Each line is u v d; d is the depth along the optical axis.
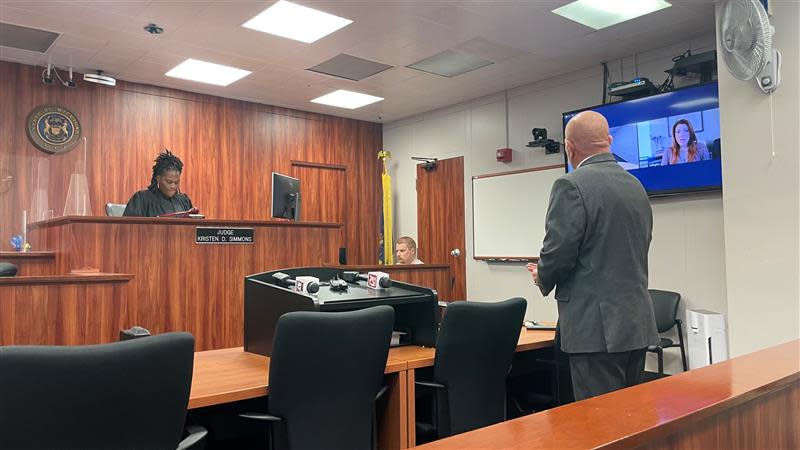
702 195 4.48
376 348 1.67
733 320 3.44
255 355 2.10
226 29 4.38
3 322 2.04
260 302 2.11
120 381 1.12
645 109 4.65
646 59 4.96
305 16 4.18
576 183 1.80
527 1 3.95
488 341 1.98
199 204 6.07
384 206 7.02
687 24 4.37
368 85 5.92
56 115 5.25
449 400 1.96
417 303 2.26
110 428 1.14
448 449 0.77
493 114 6.28
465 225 6.55
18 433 1.05
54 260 3.58
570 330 1.81
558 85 5.65
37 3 3.87
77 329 2.19
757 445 1.14
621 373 1.77
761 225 3.33
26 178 5.11
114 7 3.96
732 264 3.46
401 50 4.88
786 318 3.21
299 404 1.57
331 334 1.56
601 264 1.77
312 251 4.02
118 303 2.29
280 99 6.45
